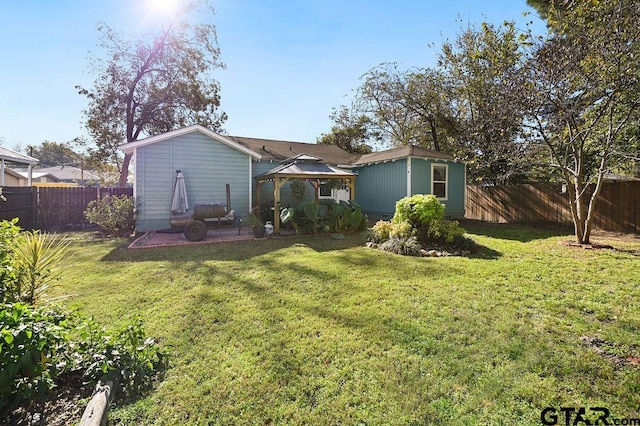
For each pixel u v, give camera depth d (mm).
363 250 6902
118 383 2195
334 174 9781
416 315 3334
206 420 1906
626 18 5551
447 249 6801
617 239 7809
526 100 6445
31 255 3340
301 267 5387
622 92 5871
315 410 1979
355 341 2805
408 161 11719
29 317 1954
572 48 5988
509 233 9195
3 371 1707
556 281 4434
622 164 7977
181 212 9781
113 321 3252
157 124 17094
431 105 16688
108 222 9008
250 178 11336
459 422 1865
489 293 3980
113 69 15773
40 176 33344
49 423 1869
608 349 2621
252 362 2506
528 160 7469
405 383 2221
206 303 3756
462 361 2475
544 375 2285
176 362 2508
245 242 8016
